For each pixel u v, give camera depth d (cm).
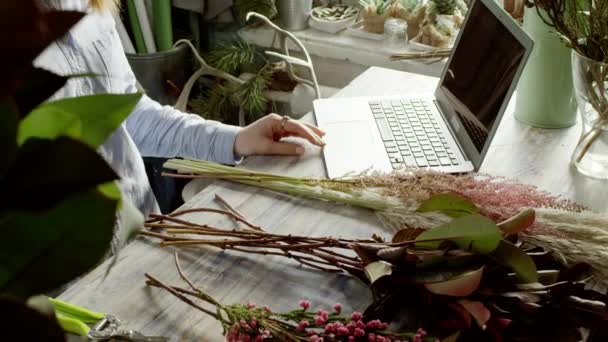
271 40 229
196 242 100
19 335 35
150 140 144
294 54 228
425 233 82
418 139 129
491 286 78
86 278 95
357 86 157
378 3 208
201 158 139
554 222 92
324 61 223
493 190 98
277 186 115
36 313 36
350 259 91
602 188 115
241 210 111
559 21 110
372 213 109
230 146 133
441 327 79
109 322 79
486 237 77
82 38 129
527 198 97
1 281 36
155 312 89
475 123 122
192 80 222
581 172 119
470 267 79
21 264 36
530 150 127
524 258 77
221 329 86
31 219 36
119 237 39
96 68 134
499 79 117
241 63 240
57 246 36
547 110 132
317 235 104
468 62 134
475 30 136
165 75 229
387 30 206
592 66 108
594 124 114
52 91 40
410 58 164
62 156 34
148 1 223
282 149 128
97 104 38
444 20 196
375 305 82
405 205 102
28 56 35
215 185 118
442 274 79
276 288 93
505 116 140
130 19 221
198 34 241
